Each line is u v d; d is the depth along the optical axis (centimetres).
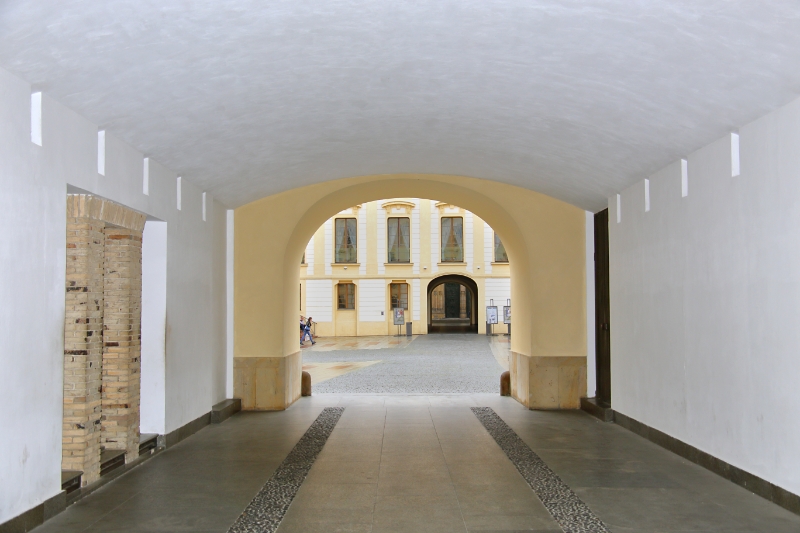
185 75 555
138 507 566
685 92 568
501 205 1178
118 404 701
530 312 1173
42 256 505
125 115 602
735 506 557
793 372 527
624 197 933
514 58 565
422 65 585
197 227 921
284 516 543
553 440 865
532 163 937
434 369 1859
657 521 523
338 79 621
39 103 501
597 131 734
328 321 3591
